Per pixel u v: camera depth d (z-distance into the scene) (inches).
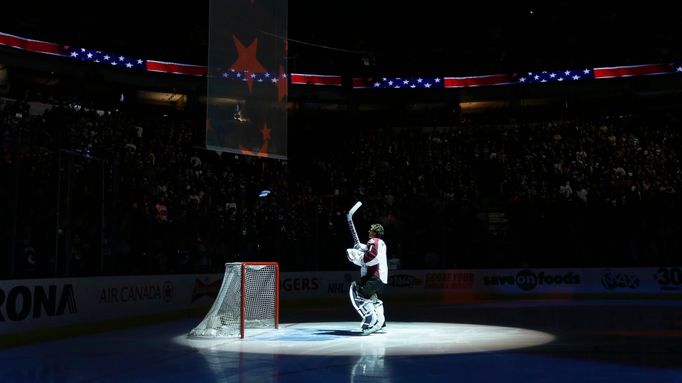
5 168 484.1
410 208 848.9
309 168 1072.2
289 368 271.1
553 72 1189.7
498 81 1205.7
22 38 940.0
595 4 1144.8
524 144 1080.2
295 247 764.0
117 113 853.8
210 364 286.2
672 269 803.4
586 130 1098.1
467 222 847.1
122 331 459.8
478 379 241.0
